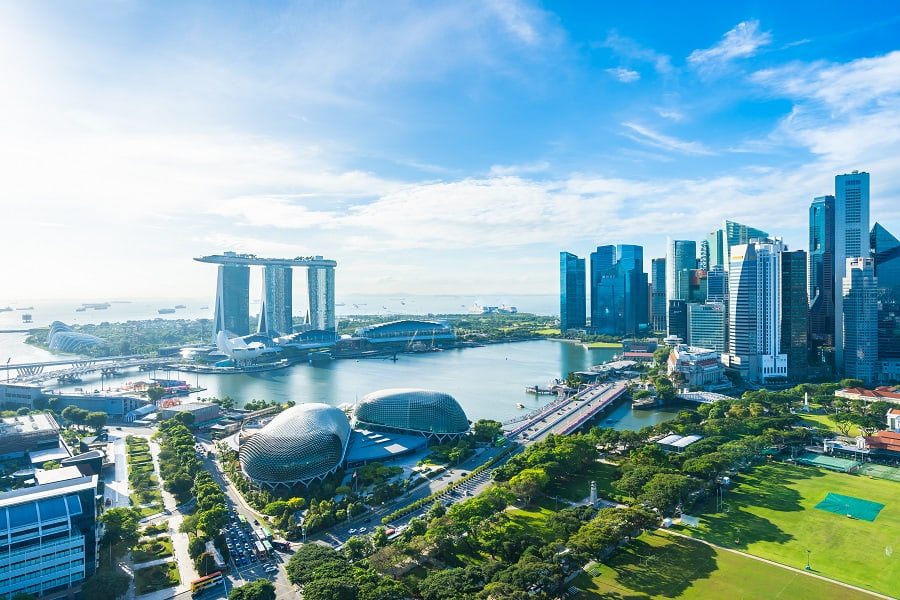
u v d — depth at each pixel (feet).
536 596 654.94
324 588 627.46
